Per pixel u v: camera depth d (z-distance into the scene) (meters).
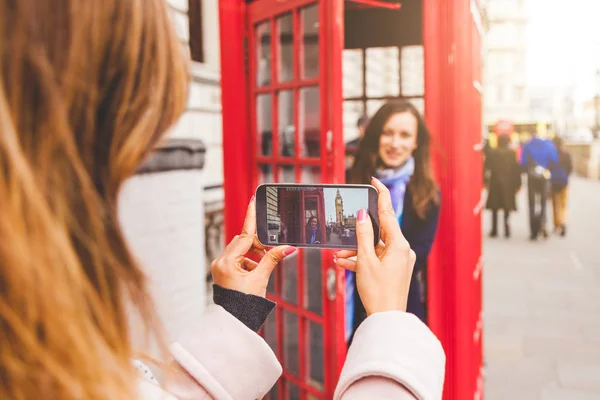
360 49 3.38
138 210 2.75
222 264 0.85
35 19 0.43
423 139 2.83
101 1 0.46
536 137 9.38
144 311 0.49
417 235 2.82
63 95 0.44
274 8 2.39
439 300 2.70
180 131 3.21
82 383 0.41
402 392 0.59
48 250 0.41
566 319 5.15
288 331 2.62
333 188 0.93
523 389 3.72
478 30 3.01
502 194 9.60
